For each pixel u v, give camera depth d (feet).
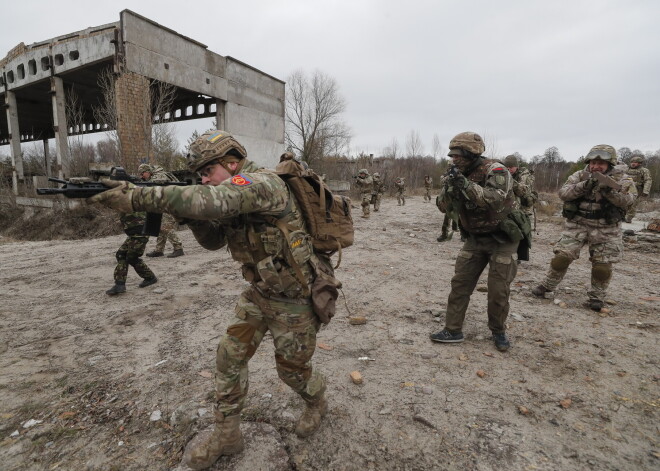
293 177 6.37
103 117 57.82
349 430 7.80
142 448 7.41
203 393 9.07
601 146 13.65
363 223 39.06
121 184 5.19
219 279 18.95
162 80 49.42
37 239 42.34
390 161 139.95
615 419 8.09
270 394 8.98
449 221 27.99
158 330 12.98
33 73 56.18
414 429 7.82
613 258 13.93
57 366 10.62
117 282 16.75
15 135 64.44
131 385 9.56
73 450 7.41
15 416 8.46
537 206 52.08
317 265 6.63
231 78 61.16
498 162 10.64
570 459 6.98
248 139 65.87
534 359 10.73
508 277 10.78
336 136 121.29
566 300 15.57
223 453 6.79
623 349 11.22
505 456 7.05
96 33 46.68
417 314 14.25
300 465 6.91
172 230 23.97
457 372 10.06
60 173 52.49
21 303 16.01
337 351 11.27
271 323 6.64
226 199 5.20
